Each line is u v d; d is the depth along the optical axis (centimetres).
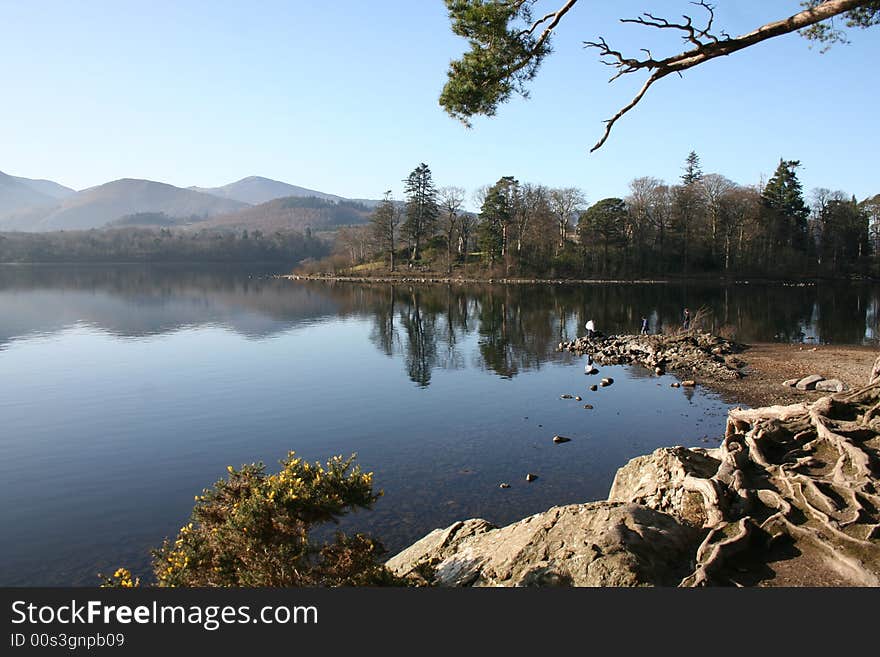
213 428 2264
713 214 9350
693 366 3281
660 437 2059
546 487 1612
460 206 11188
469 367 3438
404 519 1429
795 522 921
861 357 3362
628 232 10019
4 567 1268
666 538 920
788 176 9569
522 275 10131
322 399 2695
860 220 9438
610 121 1199
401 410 2486
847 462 1029
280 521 774
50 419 2392
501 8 1130
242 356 3822
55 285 10019
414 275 11250
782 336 4319
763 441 1164
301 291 9388
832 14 991
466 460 1848
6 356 3794
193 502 1603
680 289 8362
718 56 1101
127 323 5444
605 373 3231
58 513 1538
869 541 837
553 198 10569
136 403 2638
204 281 11712
